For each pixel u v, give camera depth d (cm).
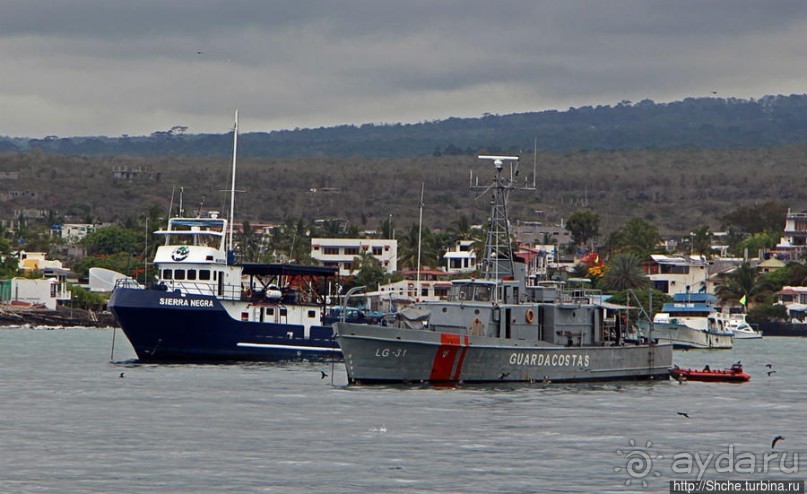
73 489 15862
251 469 17112
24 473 16775
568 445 19175
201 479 16488
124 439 19388
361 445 18888
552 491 16050
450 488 16100
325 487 16100
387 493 15800
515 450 18650
